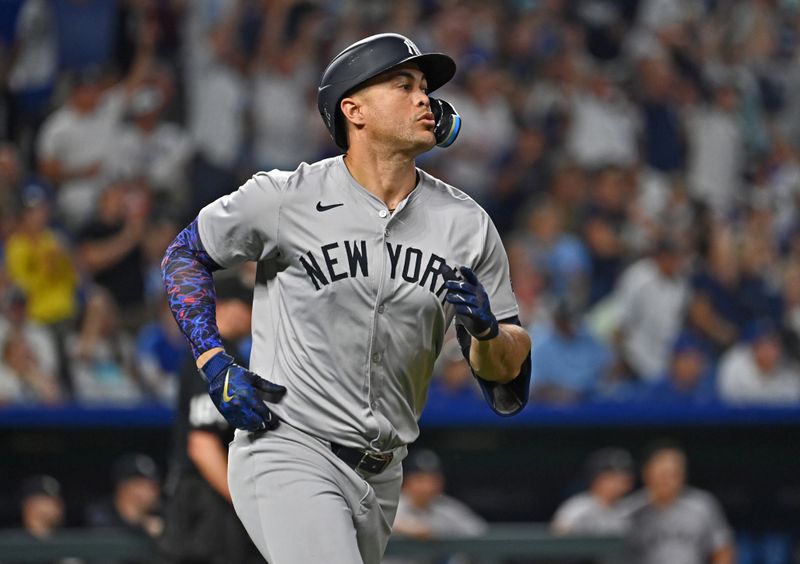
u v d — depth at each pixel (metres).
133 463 26.77
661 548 30.47
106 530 28.92
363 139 13.48
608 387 36.31
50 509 27.36
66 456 30.91
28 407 30.14
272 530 13.25
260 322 13.73
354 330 13.24
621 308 39.69
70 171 40.56
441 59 13.70
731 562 30.97
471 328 12.74
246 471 13.52
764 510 33.69
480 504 32.50
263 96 44.50
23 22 43.72
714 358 39.66
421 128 13.36
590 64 52.19
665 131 49.09
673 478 30.52
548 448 32.78
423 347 13.59
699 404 33.09
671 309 39.53
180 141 42.28
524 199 45.53
